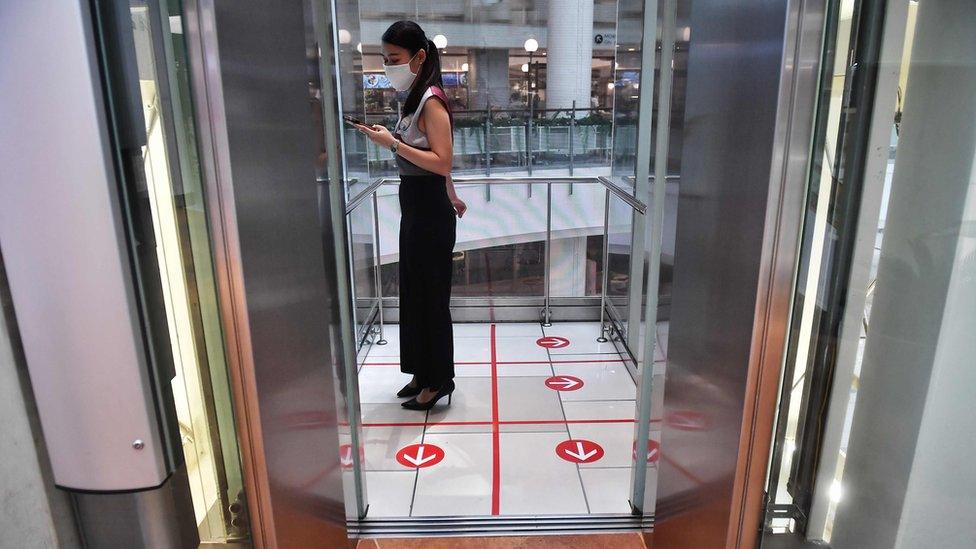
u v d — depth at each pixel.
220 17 0.97
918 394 1.13
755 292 1.08
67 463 0.93
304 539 1.39
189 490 1.08
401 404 2.91
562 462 2.40
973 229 1.00
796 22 0.94
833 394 1.15
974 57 0.97
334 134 1.68
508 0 8.03
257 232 1.12
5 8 0.76
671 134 1.56
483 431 2.65
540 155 6.35
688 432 1.47
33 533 0.91
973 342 1.08
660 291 1.68
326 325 1.58
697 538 1.42
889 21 0.96
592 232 4.22
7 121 0.80
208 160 0.99
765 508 1.21
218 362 1.13
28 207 0.83
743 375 1.14
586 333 3.86
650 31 2.63
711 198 1.29
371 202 3.68
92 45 0.79
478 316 4.08
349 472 1.85
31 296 0.86
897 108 1.00
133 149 0.89
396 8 7.80
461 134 6.32
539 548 1.87
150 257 0.94
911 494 1.17
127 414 0.92
